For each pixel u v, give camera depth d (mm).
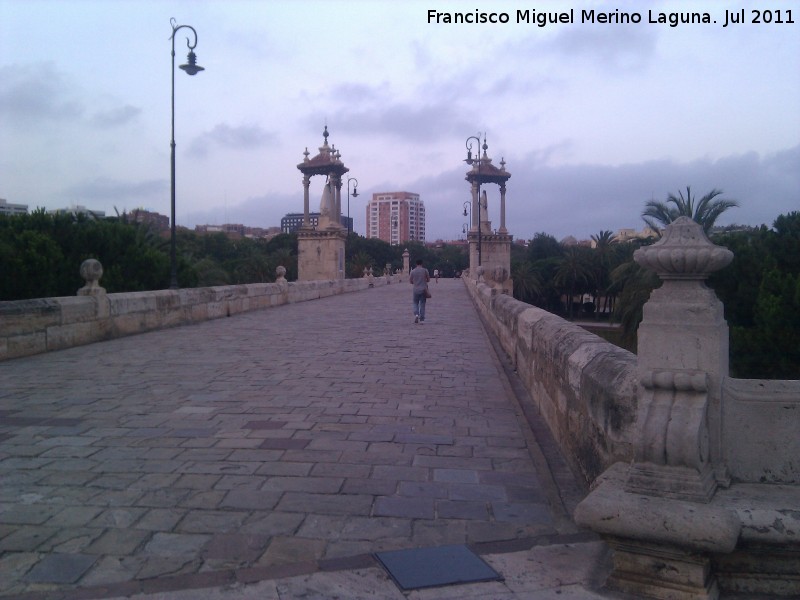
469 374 10117
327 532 4266
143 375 9852
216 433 6559
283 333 15836
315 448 6062
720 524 3141
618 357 4883
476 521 4457
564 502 4793
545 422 7070
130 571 3740
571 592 3459
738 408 3705
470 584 3568
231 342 13953
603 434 4539
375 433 6609
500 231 56750
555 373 6480
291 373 10070
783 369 20703
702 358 3648
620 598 3371
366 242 97750
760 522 3244
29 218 22125
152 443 6199
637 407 3914
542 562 3816
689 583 3312
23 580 3635
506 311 12531
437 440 6391
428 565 3783
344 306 26391
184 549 4012
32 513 4535
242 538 4168
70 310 12977
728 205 30734
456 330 16891
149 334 15445
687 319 3670
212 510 4602
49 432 6586
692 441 3439
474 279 39000
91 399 8148
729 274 24250
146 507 4652
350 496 4883
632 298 29766
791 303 20719
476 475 5383
